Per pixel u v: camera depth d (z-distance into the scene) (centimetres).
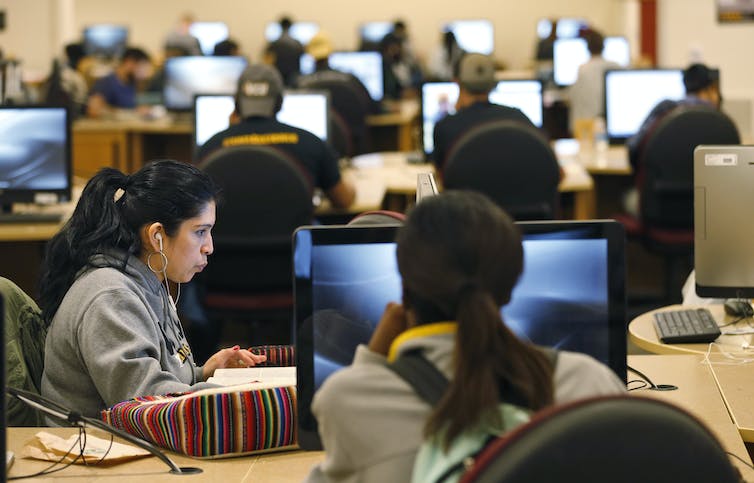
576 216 623
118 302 235
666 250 580
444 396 128
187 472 202
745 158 300
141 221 242
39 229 451
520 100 659
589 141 721
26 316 249
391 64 1300
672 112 561
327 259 185
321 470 153
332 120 639
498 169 486
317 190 527
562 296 185
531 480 108
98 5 1694
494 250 131
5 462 158
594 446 110
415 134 712
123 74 1181
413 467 131
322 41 1145
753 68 1242
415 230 133
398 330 146
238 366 255
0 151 477
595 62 888
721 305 324
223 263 431
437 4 1678
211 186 249
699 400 236
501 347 129
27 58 1395
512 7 1670
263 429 210
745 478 188
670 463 112
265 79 460
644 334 297
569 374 136
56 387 241
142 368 231
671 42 1259
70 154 479
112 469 204
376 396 133
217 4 1691
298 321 185
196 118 558
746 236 302
